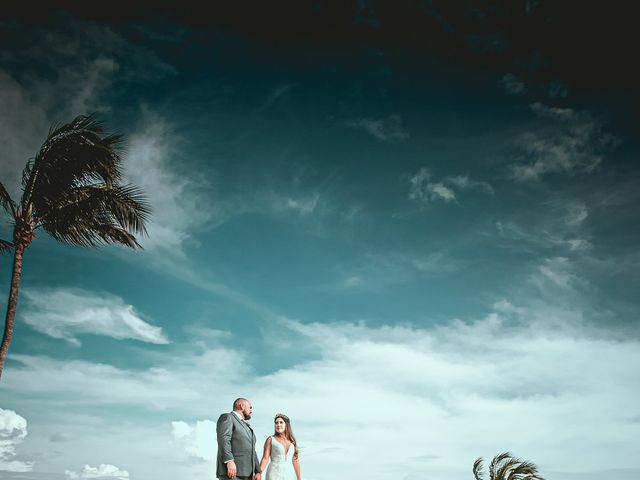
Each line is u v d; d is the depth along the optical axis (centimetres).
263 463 1041
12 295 1894
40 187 1961
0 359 1823
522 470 2409
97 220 2002
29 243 1961
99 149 1941
